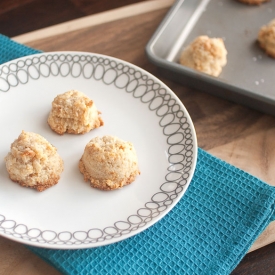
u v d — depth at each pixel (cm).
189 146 47
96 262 42
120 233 42
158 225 45
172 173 46
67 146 48
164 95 51
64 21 65
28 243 40
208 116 55
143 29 63
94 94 52
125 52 60
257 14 66
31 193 44
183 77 56
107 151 45
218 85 54
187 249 44
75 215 44
